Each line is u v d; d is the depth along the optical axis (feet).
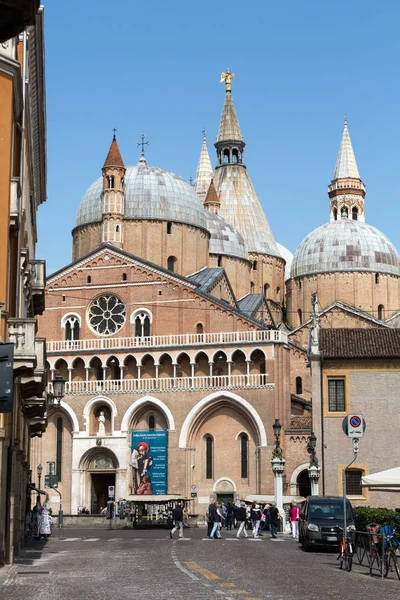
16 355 104.68
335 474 232.94
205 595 80.64
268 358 305.94
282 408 304.71
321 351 238.27
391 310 407.03
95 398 322.75
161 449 313.53
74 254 381.19
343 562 116.78
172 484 310.65
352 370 236.43
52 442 328.70
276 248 447.83
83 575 101.55
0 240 102.68
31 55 130.52
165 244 362.12
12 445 118.93
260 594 82.48
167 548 155.94
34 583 92.07
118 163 359.05
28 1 37.96
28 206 150.51
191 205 372.99
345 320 378.12
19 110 113.50
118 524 267.18
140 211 361.92
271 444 300.20
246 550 151.64
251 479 304.91
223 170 463.01
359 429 129.90
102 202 362.12
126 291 332.19
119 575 101.45
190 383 313.73
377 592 87.86
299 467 298.15
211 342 313.73
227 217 445.37
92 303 336.29
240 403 306.14
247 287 407.64
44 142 166.50
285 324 426.10
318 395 236.63
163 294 327.88
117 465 317.42
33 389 135.44
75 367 330.95
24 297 145.07
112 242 355.77
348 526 139.44
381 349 237.25
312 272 411.75
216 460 310.45
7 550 118.01
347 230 417.49
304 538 154.30
